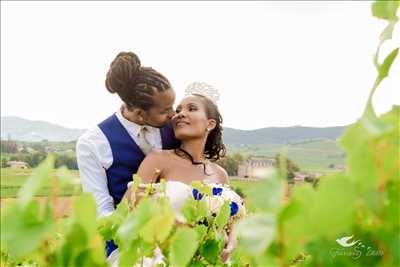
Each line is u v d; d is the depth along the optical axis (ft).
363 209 1.66
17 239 1.80
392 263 1.65
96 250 2.02
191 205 6.01
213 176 15.94
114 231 3.88
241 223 1.63
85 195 1.96
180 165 15.60
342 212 1.66
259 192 1.58
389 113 1.86
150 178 15.21
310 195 1.66
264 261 1.69
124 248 2.68
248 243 1.59
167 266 3.35
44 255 1.97
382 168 1.62
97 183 15.29
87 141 15.49
